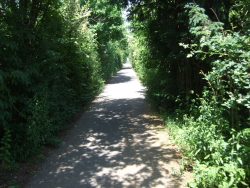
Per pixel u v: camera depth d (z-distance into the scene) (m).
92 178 3.84
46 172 4.10
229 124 4.00
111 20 18.20
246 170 2.87
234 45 3.11
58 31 6.49
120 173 3.99
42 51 5.31
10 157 4.20
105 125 7.19
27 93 5.00
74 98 8.91
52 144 5.34
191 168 4.04
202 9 4.71
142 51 10.12
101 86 15.51
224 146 3.24
